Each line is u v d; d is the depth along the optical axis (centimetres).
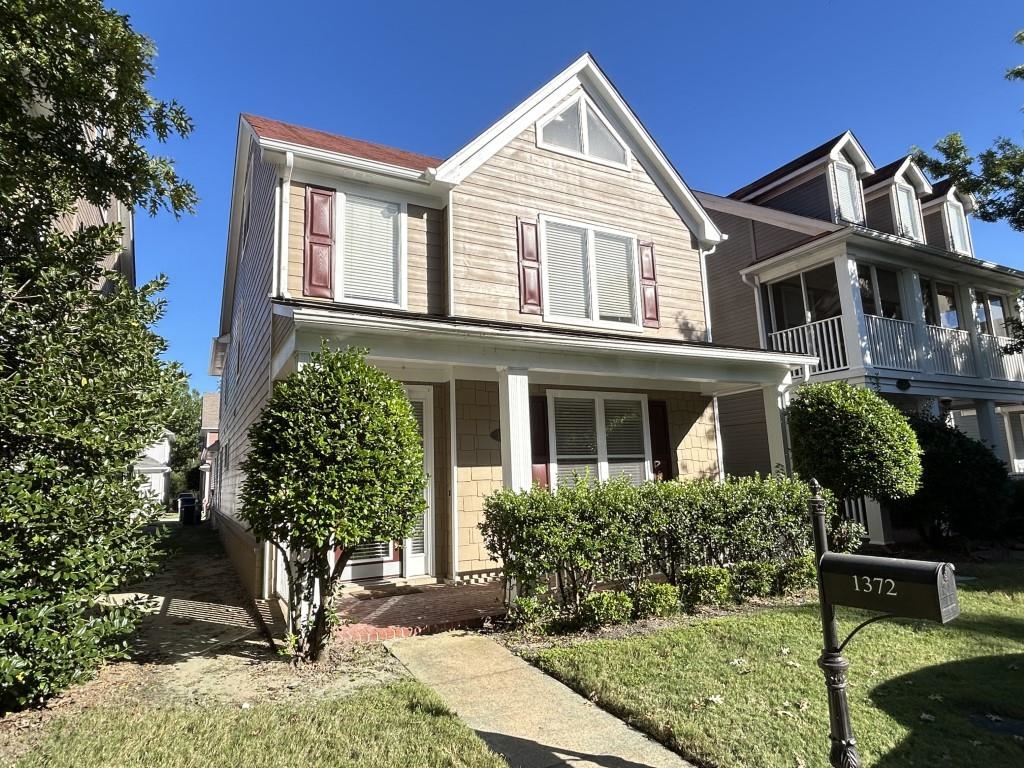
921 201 1634
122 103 571
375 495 505
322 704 409
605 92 1115
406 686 440
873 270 1312
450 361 711
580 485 648
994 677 448
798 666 466
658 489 674
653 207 1139
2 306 441
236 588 912
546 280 991
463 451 877
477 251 934
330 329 633
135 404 468
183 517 2520
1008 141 1295
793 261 1330
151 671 487
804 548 773
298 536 494
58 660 395
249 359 1152
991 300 1659
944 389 1326
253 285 1102
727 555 715
